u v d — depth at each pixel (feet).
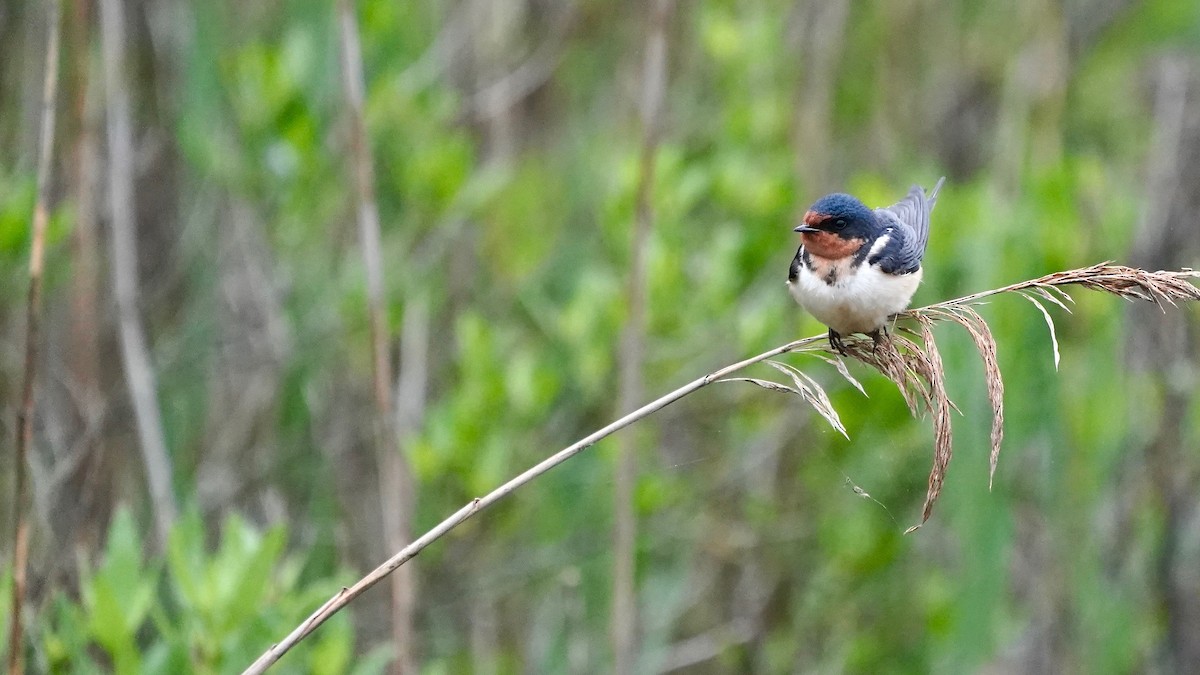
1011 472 39.22
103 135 42.45
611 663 38.58
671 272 39.01
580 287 40.70
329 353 43.78
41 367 37.83
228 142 40.88
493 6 50.96
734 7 47.78
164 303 44.21
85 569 29.01
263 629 27.27
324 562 41.73
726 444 45.47
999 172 47.19
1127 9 54.49
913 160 51.67
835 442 42.55
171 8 44.04
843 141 54.54
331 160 40.01
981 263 38.88
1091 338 41.75
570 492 42.27
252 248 43.68
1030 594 43.52
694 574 47.37
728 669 45.83
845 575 43.98
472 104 47.50
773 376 43.27
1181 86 50.01
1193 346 47.09
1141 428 45.98
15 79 41.75
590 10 53.42
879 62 54.34
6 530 34.81
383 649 29.19
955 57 55.52
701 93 50.60
